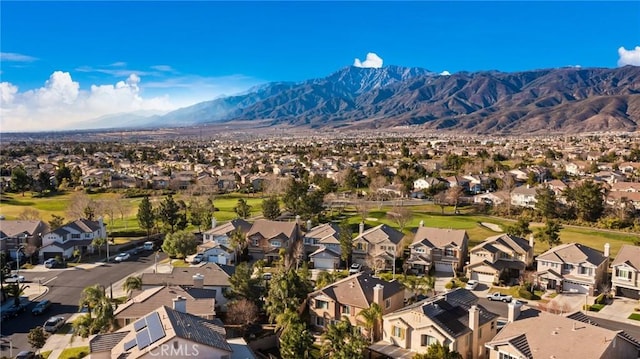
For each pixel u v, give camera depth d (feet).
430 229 334.03
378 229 336.29
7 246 343.26
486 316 190.29
